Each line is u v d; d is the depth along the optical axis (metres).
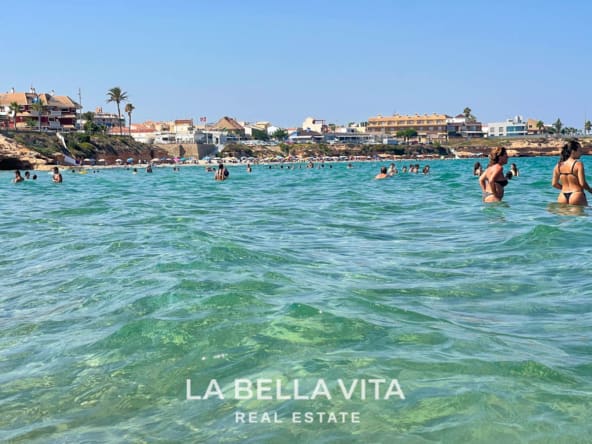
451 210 17.72
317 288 7.63
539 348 5.29
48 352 5.70
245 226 14.87
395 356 5.09
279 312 6.38
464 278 8.20
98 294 7.81
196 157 162.75
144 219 16.56
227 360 5.15
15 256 11.18
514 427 3.84
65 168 111.06
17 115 141.50
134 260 9.94
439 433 3.79
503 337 5.60
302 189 33.75
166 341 5.68
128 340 5.80
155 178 62.31
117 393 4.67
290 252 10.62
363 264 9.42
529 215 14.78
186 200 25.56
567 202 16.47
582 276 8.05
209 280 8.06
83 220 16.70
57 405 4.54
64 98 152.25
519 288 7.57
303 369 4.86
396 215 17.25
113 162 137.50
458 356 5.07
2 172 96.75
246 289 7.51
